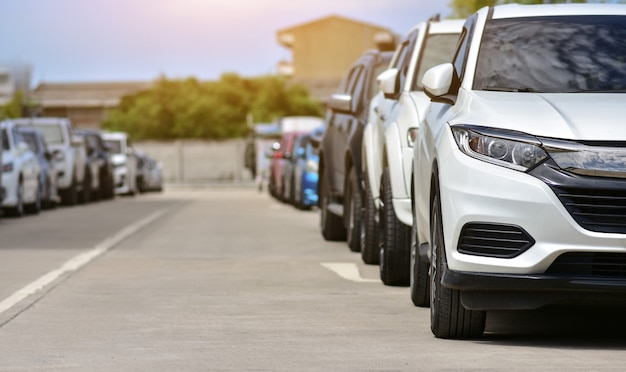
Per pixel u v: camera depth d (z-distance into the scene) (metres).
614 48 9.24
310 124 64.69
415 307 10.76
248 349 8.30
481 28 9.59
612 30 9.40
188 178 96.44
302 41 134.00
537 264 7.98
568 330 9.14
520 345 8.35
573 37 9.35
